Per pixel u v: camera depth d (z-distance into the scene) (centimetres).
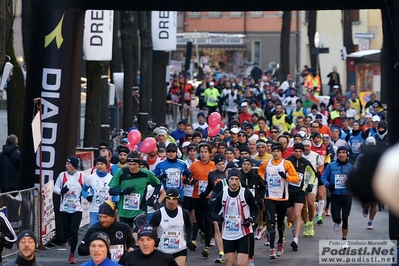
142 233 1898
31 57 3681
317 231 4153
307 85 10631
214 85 10031
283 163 3378
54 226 3691
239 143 4328
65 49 3647
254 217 2658
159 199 3000
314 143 4488
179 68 11481
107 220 2202
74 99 3712
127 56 7262
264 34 19225
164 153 3997
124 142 4325
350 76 10031
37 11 3656
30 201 3400
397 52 3388
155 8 3606
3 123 8019
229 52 17050
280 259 3331
